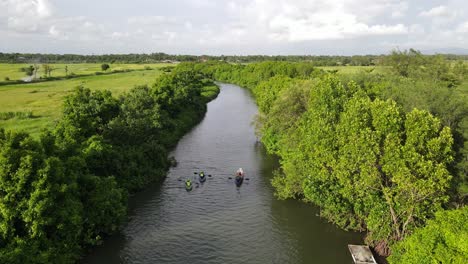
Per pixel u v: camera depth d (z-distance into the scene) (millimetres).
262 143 93312
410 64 109625
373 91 65875
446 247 31016
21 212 33719
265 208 57312
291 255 45062
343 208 48938
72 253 39031
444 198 37844
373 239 45031
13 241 33188
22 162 34156
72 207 37094
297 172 56219
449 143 37188
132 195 60969
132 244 46750
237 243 47562
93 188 43406
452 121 49719
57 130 51000
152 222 52406
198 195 61781
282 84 116375
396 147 37531
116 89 157875
